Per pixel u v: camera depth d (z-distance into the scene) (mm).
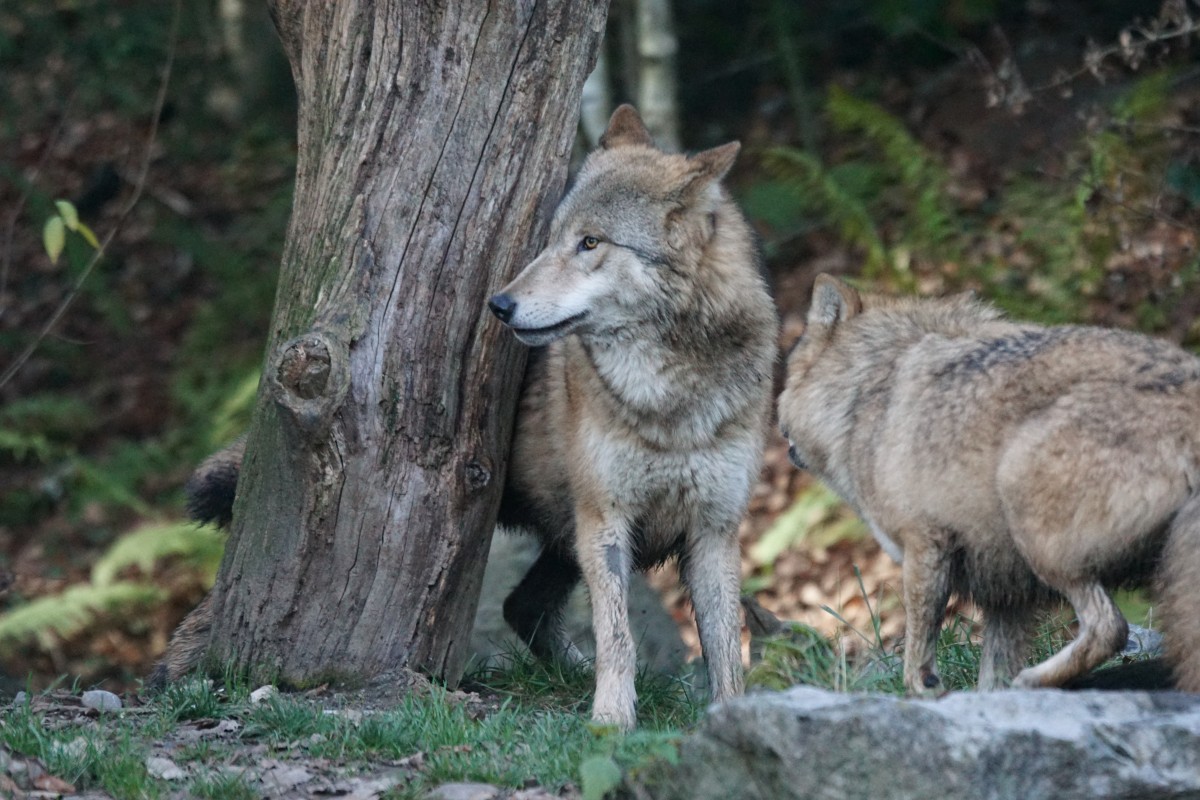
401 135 10008
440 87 10016
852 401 9633
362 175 10016
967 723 6375
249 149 29469
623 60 27672
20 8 34219
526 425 11055
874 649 10125
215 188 29016
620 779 7059
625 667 9953
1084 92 23281
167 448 22750
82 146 30750
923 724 6328
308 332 9742
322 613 10188
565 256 9852
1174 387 7594
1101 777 6336
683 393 9945
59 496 22844
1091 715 6613
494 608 14742
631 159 10227
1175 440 7508
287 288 10289
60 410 23594
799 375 10297
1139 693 6883
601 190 9898
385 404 9969
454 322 10164
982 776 6219
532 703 10734
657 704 10938
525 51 10141
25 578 20922
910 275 19750
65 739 8305
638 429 10008
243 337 24406
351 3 10094
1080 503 7652
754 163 26656
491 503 10688
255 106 30672
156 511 21312
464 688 11297
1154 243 18609
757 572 18812
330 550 10094
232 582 10508
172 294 27078
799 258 23484
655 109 23719
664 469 10102
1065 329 8320
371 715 9117
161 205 28688
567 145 10508
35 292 27156
